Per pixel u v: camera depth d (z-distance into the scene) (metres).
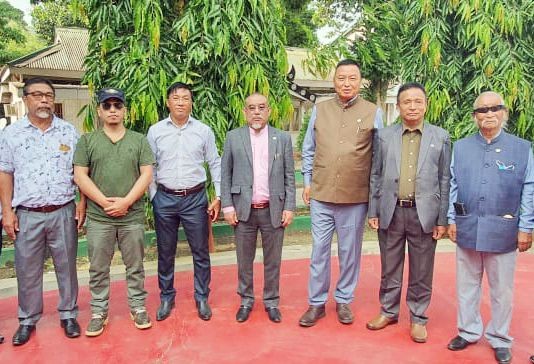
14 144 3.12
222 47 4.65
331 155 3.34
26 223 3.17
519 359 3.05
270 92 5.10
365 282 4.53
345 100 3.36
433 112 5.67
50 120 3.20
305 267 4.98
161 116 5.01
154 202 3.59
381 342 3.27
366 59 7.82
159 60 4.82
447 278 4.60
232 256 5.18
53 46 13.23
